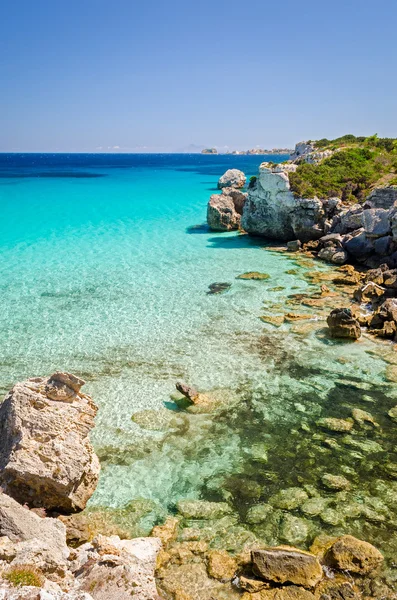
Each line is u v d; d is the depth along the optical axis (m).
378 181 50.72
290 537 12.98
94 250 44.47
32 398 14.06
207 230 55.00
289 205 45.66
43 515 13.23
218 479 15.25
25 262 40.12
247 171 159.25
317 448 16.56
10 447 13.61
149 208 71.38
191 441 17.06
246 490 14.75
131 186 105.38
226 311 28.55
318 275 35.16
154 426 17.88
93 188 101.00
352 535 12.98
